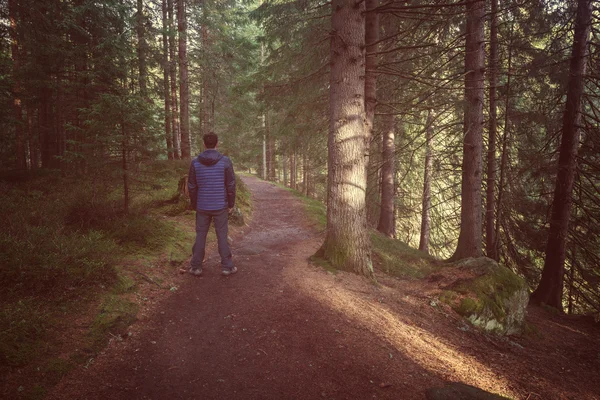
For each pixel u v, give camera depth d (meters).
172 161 14.16
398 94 9.64
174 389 2.57
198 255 5.02
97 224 5.62
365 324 3.90
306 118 10.98
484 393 2.83
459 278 5.97
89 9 11.05
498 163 11.09
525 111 10.20
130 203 6.66
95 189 6.08
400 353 3.41
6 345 2.53
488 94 10.16
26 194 7.44
